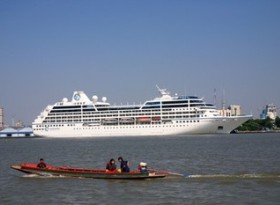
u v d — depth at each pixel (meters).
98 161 89.56
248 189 47.19
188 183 52.12
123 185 51.44
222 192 45.78
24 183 54.41
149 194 45.56
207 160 84.56
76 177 57.62
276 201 40.75
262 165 72.56
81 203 41.69
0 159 100.00
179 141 177.38
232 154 99.31
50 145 174.12
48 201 43.00
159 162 83.50
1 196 46.25
